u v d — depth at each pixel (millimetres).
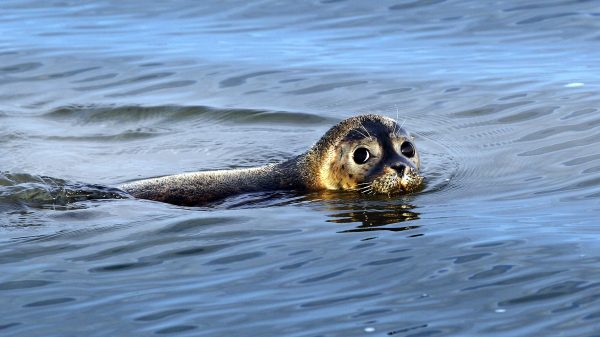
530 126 48531
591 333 25781
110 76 59062
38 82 58375
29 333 26969
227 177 41781
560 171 41688
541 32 63812
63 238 34500
